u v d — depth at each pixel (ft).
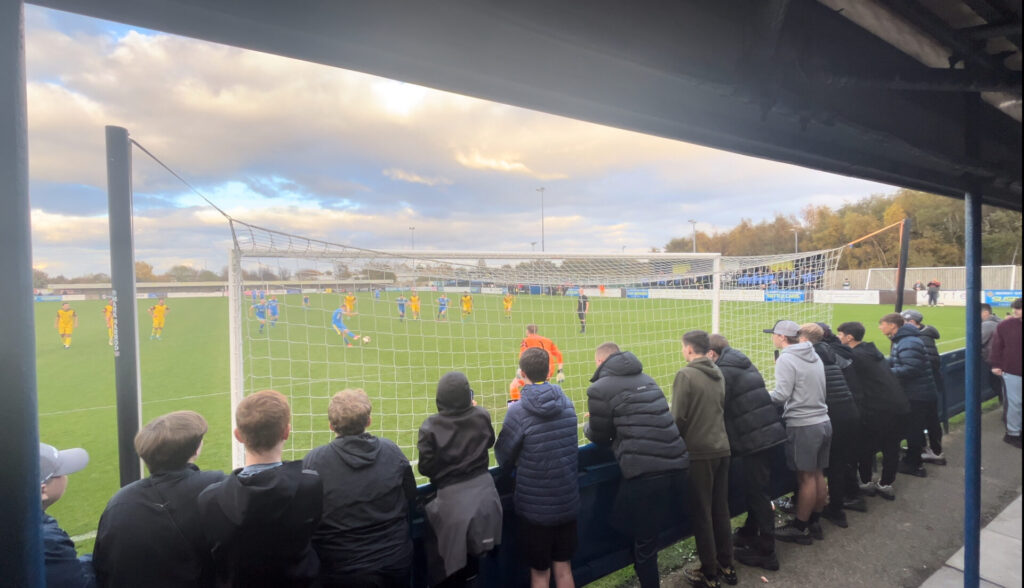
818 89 3.61
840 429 10.99
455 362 36.17
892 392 11.95
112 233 5.81
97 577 4.88
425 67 2.76
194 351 46.14
